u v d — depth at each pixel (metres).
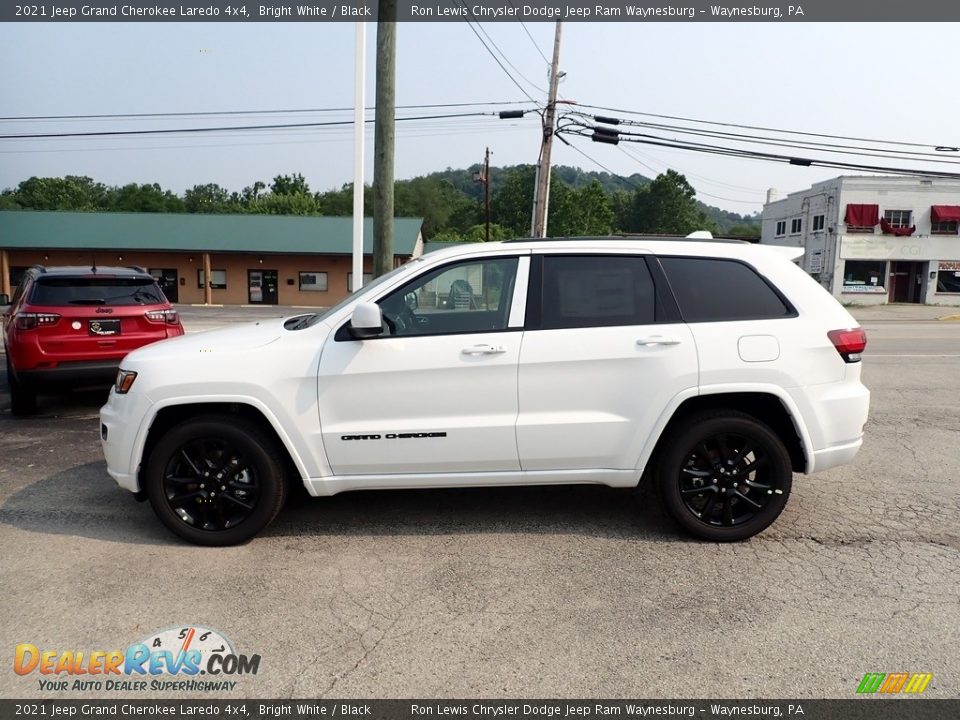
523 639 3.12
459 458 4.09
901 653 3.00
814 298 4.25
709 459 4.17
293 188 91.62
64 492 5.12
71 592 3.55
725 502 4.15
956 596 3.51
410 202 90.38
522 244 4.27
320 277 40.28
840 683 2.80
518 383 4.04
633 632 3.18
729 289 4.21
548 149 25.02
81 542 4.19
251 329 4.52
